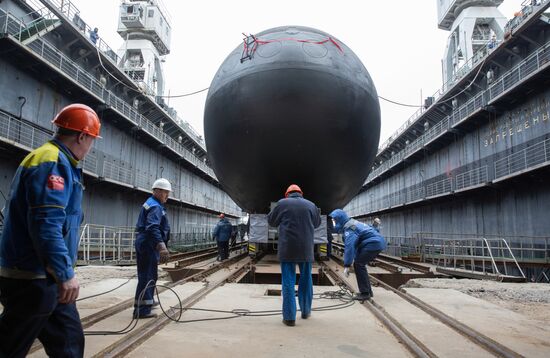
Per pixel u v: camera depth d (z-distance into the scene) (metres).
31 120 17.86
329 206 11.69
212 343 3.81
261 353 3.53
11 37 15.20
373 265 13.55
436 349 3.67
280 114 9.05
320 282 10.16
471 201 24.44
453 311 5.43
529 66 19.03
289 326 4.56
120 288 7.04
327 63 9.30
